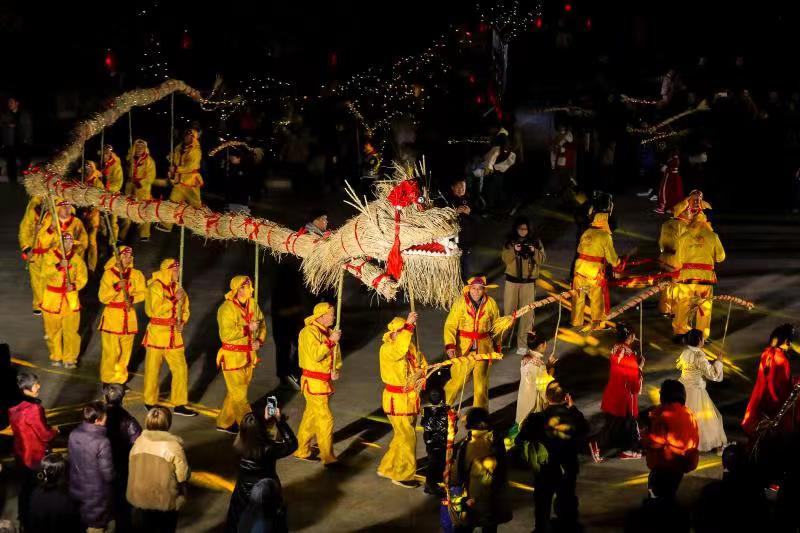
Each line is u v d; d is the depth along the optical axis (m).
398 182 8.98
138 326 15.48
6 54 27.86
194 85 28.05
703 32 30.66
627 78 29.75
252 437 8.79
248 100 26.02
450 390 12.09
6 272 17.95
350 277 18.09
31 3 28.06
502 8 30.36
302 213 21.95
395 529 9.84
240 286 11.70
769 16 30.16
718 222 22.34
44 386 13.18
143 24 28.67
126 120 25.12
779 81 28.38
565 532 9.64
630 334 11.34
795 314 16.16
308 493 10.56
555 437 9.59
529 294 14.34
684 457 9.98
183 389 12.41
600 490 10.64
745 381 13.55
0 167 26.30
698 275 14.66
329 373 11.02
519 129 24.98
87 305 16.30
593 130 25.44
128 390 13.12
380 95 26.09
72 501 8.65
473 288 11.91
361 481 10.84
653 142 26.14
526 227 14.33
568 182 23.06
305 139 24.81
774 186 24.98
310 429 11.18
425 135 24.75
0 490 10.45
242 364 11.75
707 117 26.47
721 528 8.70
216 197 23.45
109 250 19.02
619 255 19.30
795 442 10.59
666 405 10.09
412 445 10.73
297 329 13.21
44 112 27.30
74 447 9.09
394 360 10.55
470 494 8.91
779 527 9.05
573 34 30.83
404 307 16.59
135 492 8.93
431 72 27.19
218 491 10.53
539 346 11.44
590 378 13.63
